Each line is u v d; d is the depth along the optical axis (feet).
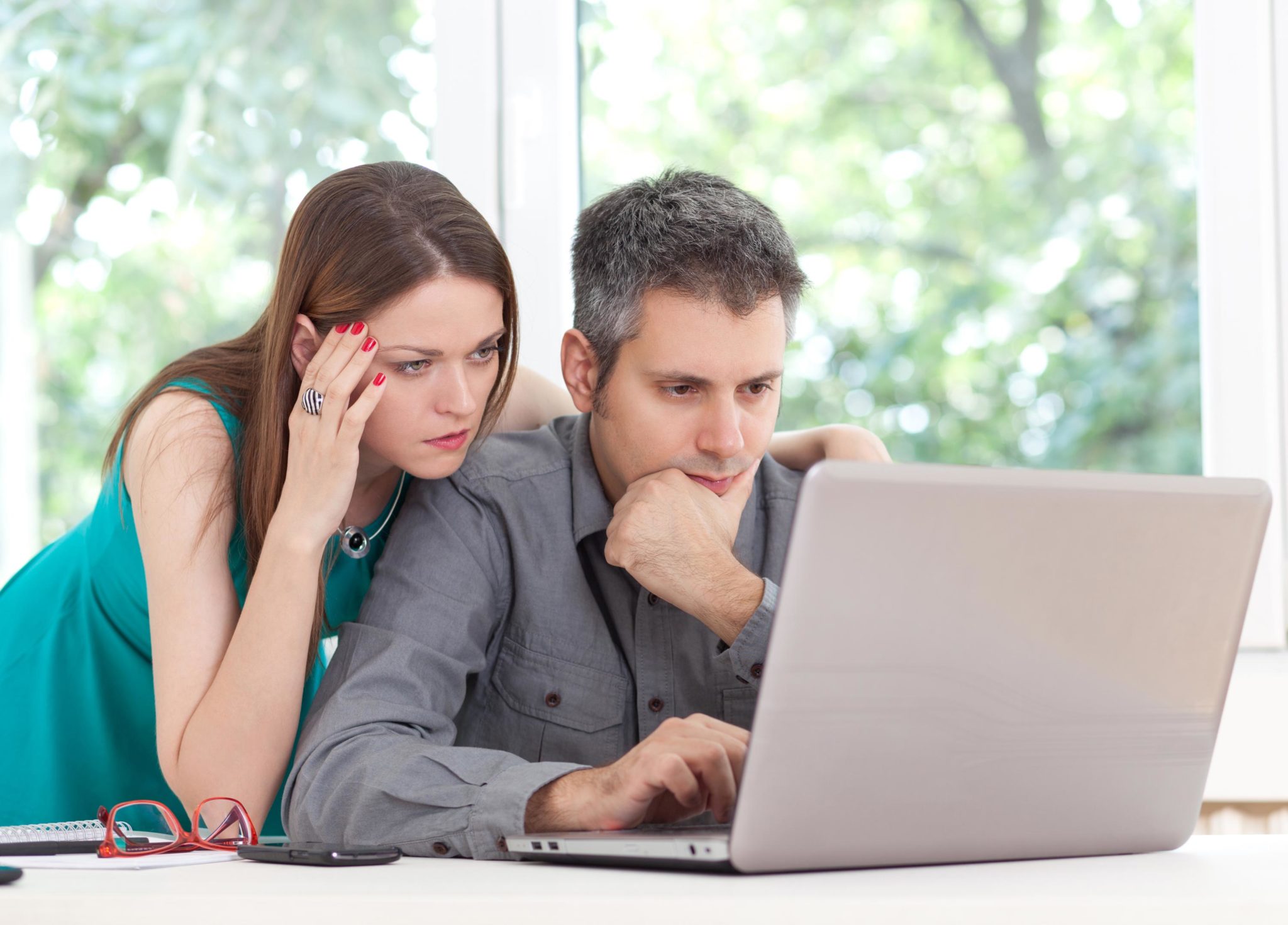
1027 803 3.12
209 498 5.01
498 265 4.89
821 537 2.76
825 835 2.89
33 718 5.89
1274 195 8.14
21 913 2.54
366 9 10.30
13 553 11.96
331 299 4.74
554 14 8.41
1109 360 15.69
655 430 4.79
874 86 15.65
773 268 4.71
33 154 10.63
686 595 4.48
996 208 15.81
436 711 4.67
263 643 4.62
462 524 5.13
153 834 4.06
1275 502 8.04
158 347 11.53
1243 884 2.67
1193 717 3.31
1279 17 8.13
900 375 15.93
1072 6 15.51
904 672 2.90
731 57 14.56
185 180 10.64
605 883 2.71
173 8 10.45
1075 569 3.05
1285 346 8.13
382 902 2.44
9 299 11.54
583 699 5.16
